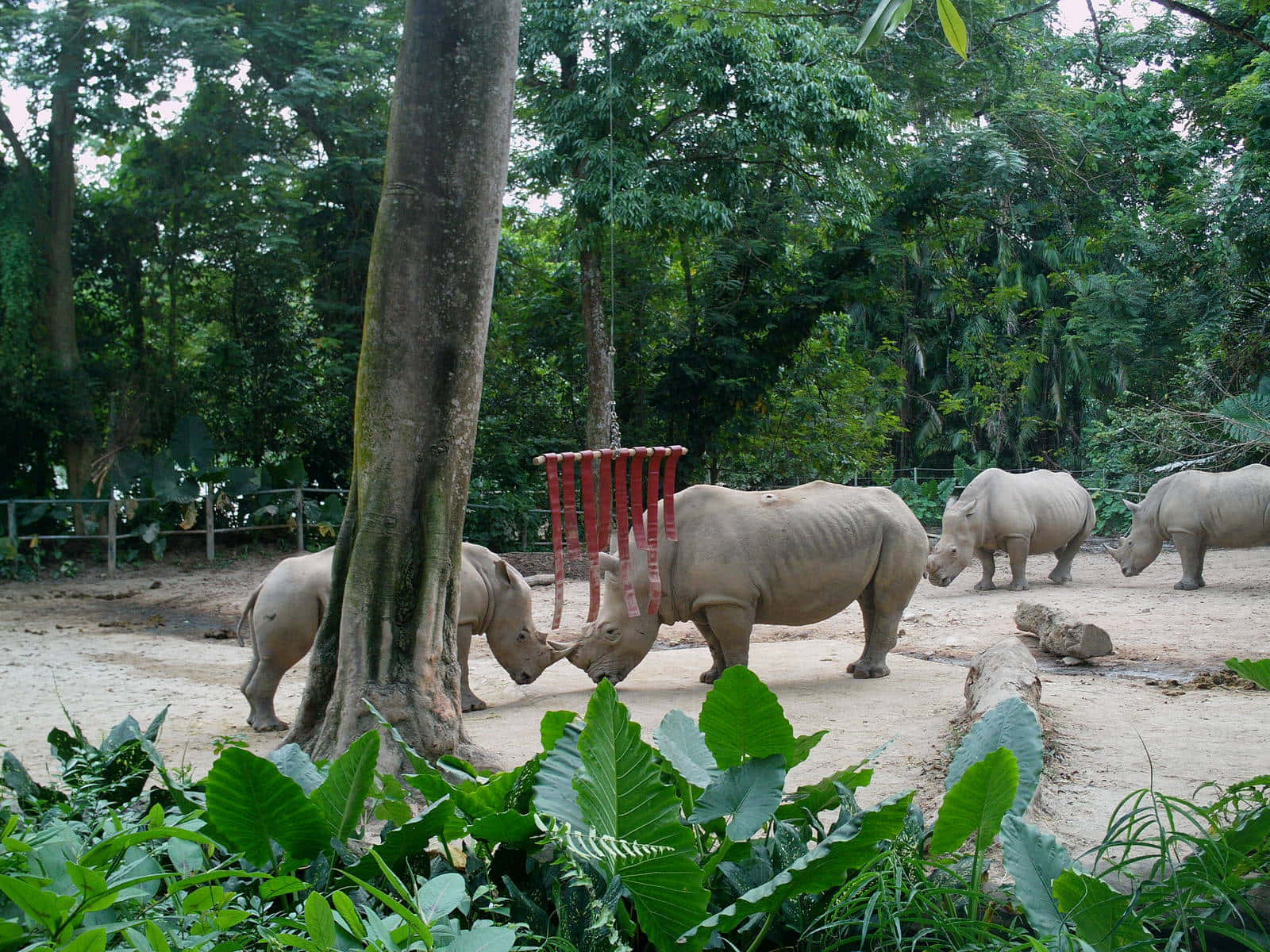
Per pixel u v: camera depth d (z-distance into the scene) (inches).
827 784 165.8
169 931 120.2
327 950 111.4
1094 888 129.9
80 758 176.6
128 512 883.4
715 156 860.0
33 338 940.0
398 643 267.7
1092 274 1250.6
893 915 137.6
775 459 1123.3
